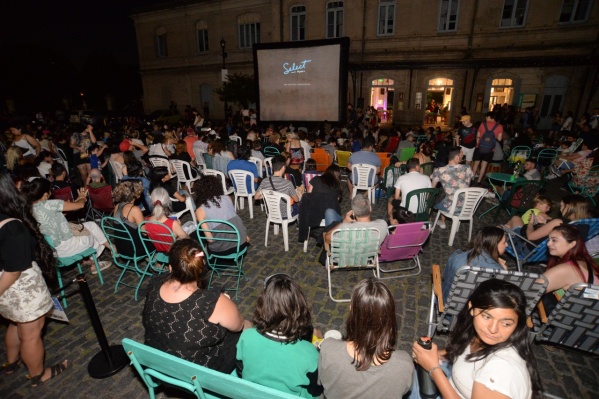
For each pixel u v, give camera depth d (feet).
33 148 26.40
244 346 5.59
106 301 11.96
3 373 8.84
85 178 23.22
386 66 57.52
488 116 23.56
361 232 10.39
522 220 13.79
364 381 4.90
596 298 6.75
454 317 8.32
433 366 5.40
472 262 8.46
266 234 15.69
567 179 25.12
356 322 4.90
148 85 84.38
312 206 13.73
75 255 11.63
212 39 72.08
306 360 5.44
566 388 8.37
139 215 11.42
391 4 55.31
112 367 8.95
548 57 47.98
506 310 4.75
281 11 63.00
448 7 52.49
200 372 5.21
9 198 6.94
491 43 51.37
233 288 12.52
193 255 6.04
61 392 8.36
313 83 48.26
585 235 10.89
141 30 80.18
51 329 10.55
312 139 30.25
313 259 14.60
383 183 21.13
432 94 59.36
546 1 47.14
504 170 30.32
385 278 13.04
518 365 4.63
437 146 28.73
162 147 26.35
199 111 78.95
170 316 5.92
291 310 5.35
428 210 15.69
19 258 6.81
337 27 59.93
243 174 18.85
